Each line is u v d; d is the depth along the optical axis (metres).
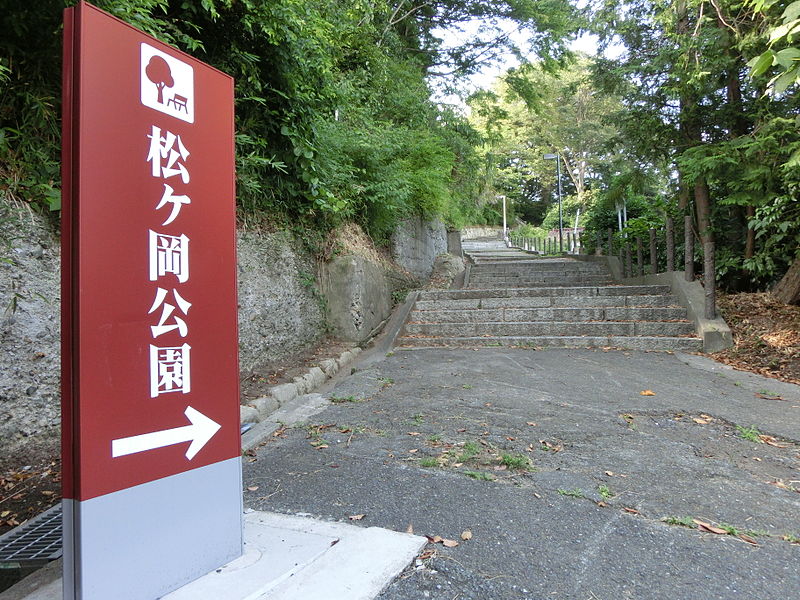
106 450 1.69
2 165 3.21
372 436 3.80
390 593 1.96
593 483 2.93
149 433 1.83
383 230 9.30
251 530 2.43
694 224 8.43
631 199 13.46
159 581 1.85
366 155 7.67
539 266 12.51
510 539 2.35
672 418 4.07
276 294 5.82
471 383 5.24
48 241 3.43
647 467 3.15
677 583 2.02
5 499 2.88
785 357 5.64
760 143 6.13
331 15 6.93
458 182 14.12
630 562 2.17
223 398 2.13
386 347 7.23
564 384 5.12
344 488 2.92
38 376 3.31
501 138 17.08
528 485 2.92
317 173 6.13
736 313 6.96
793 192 6.07
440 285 11.24
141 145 1.83
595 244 14.64
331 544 2.27
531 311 7.79
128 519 1.76
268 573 2.03
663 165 8.60
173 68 1.96
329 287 7.04
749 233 7.40
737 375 5.32
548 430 3.81
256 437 3.78
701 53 6.80
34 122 3.38
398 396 4.85
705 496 2.77
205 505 2.03
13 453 3.14
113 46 1.75
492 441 3.61
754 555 2.21
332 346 6.73
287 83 5.27
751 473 3.07
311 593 1.91
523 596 1.94
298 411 4.48
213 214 2.10
